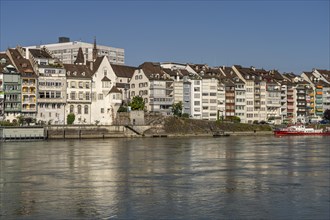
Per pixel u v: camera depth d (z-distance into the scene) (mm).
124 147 130750
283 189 62781
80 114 195875
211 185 65688
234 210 51719
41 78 186250
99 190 62062
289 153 111812
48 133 169750
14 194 59688
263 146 135125
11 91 179000
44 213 50625
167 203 54656
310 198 57344
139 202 55219
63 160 96250
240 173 76875
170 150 120625
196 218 48812
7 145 138125
